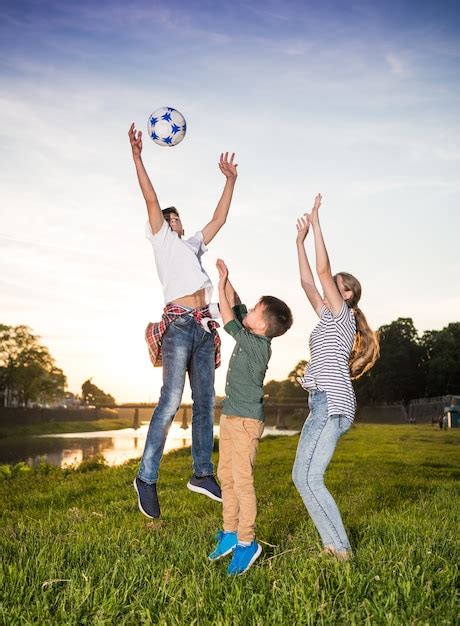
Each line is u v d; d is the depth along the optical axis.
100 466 17.14
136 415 142.38
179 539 5.48
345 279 5.03
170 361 4.72
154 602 3.72
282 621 3.42
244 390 4.54
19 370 102.38
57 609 3.56
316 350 4.74
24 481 13.52
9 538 5.52
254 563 4.61
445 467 15.29
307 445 4.55
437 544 5.11
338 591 3.87
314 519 4.57
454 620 3.47
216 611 3.62
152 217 4.94
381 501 8.74
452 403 71.06
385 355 100.75
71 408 141.88
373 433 37.41
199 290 4.95
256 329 4.71
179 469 14.34
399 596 3.74
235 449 4.50
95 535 5.79
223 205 5.75
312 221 4.84
